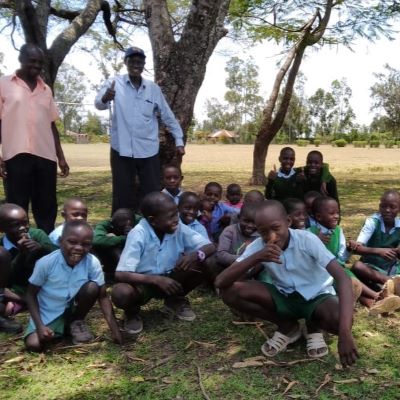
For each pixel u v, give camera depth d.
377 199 10.60
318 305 3.08
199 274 3.82
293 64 12.47
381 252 4.24
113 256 4.53
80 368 3.08
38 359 3.19
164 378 2.93
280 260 3.07
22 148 4.84
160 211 3.55
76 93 78.88
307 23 12.11
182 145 5.68
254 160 13.28
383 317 3.84
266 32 12.75
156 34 6.37
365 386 2.77
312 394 2.72
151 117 5.41
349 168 20.66
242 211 4.12
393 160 27.61
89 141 75.44
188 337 3.50
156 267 3.75
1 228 3.90
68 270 3.39
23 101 4.84
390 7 11.43
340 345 2.74
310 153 5.86
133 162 5.38
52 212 5.24
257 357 3.15
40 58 4.85
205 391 2.77
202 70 6.33
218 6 6.11
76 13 10.80
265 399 2.67
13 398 2.74
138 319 3.66
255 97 88.75
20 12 7.65
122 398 2.72
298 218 4.18
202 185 13.30
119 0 12.58
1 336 3.61
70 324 3.53
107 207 9.09
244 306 3.24
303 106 83.44
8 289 4.05
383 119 73.69
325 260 2.99
